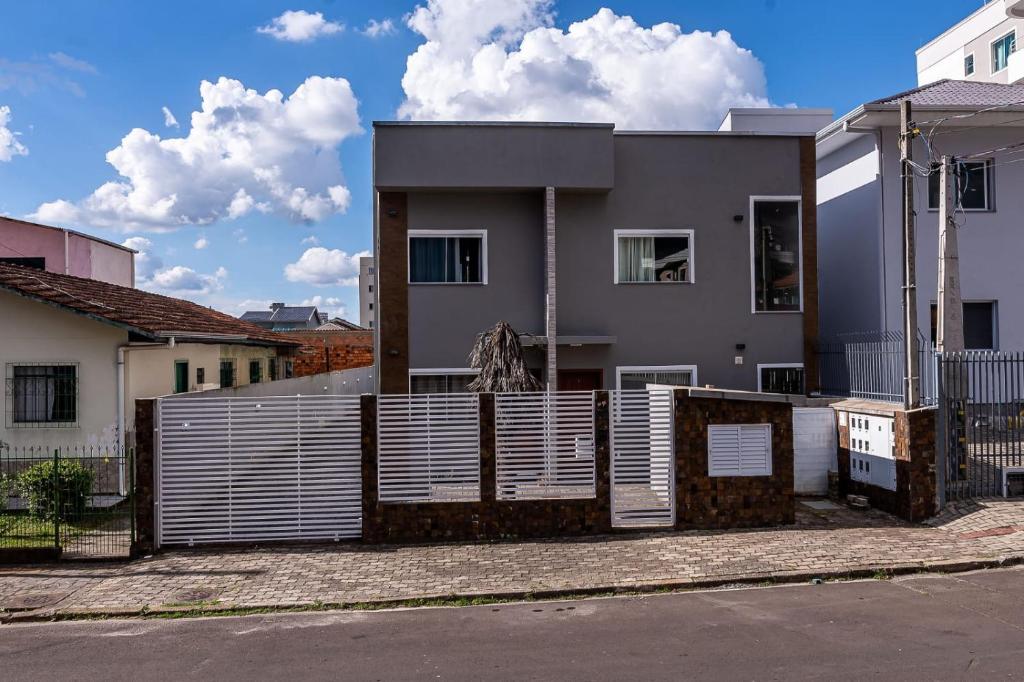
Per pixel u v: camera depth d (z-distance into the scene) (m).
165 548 9.97
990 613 7.14
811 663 5.93
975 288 16.62
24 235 26.41
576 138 14.60
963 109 15.72
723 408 10.58
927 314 16.52
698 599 7.85
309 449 10.16
